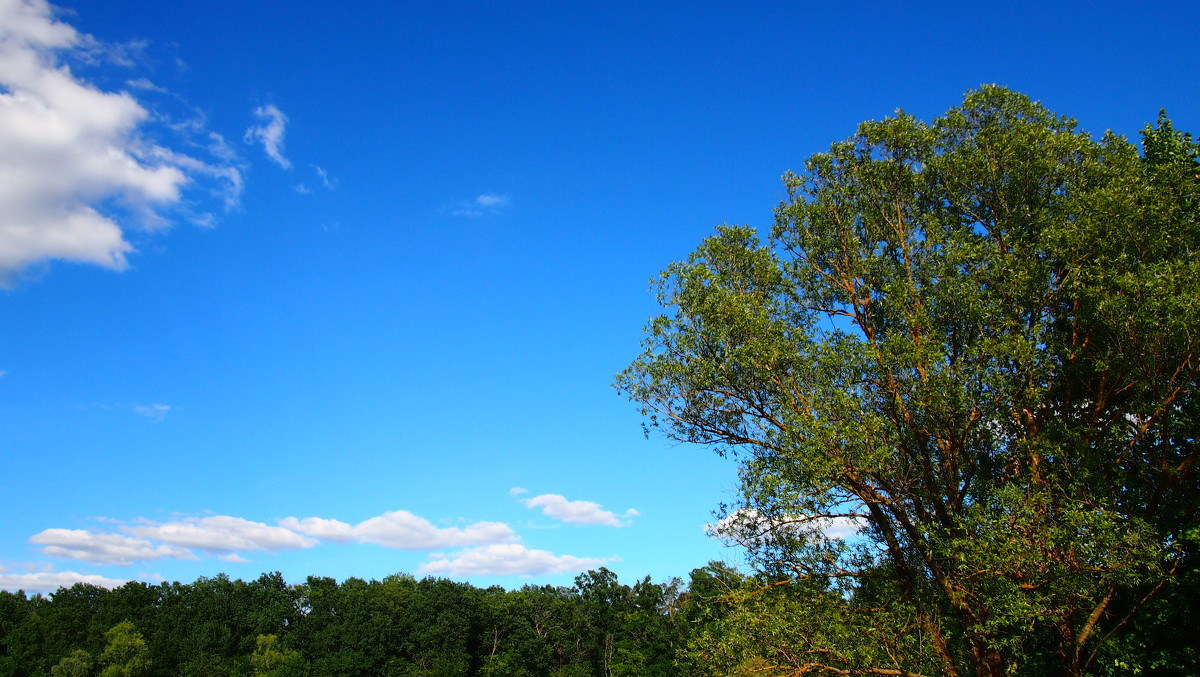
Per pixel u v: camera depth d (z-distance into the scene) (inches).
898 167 859.4
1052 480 673.0
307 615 4443.9
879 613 725.3
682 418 832.3
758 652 711.7
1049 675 702.5
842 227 860.0
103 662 3850.9
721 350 818.8
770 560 773.3
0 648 3988.7
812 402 745.0
